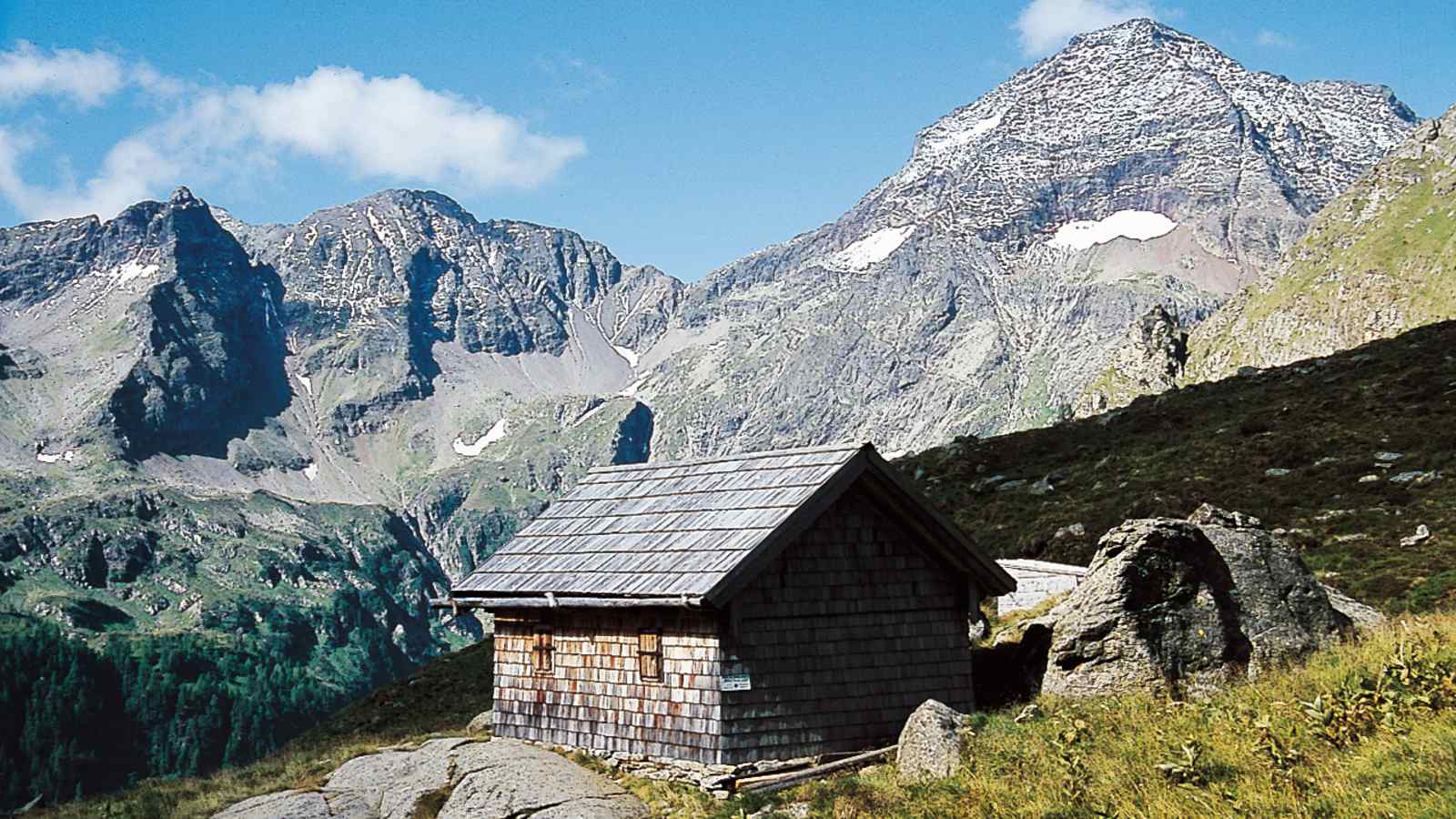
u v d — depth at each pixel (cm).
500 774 3169
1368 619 3494
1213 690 3011
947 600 3400
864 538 3275
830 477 3148
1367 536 5169
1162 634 3092
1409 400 7388
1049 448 8394
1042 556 6059
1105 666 3088
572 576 3381
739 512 3244
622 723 3238
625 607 3186
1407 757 2042
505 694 3641
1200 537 3186
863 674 3200
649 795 2952
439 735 3928
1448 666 2431
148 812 3600
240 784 3869
